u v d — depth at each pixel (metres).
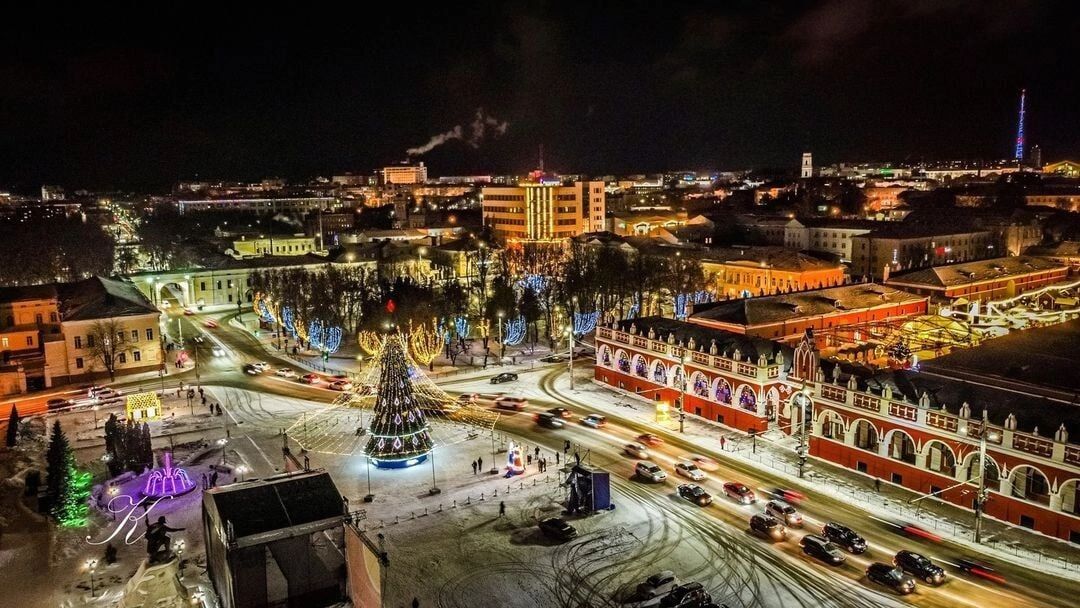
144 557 60.28
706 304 116.12
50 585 56.31
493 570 57.84
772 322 105.38
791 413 85.62
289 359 126.94
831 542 59.19
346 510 52.09
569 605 52.88
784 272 149.00
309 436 89.12
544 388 107.94
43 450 85.12
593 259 171.88
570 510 67.25
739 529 63.75
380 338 118.69
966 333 105.19
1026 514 62.28
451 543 62.38
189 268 188.12
